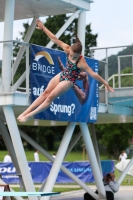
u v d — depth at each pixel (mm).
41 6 30500
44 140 136500
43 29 16094
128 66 33469
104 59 33438
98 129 119688
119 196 40906
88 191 32812
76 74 15570
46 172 51062
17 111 29688
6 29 26422
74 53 15414
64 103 28422
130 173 52594
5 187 25406
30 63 26312
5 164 51469
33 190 26328
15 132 26047
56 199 38656
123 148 115750
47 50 27469
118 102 33250
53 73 27828
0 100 25844
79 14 31188
